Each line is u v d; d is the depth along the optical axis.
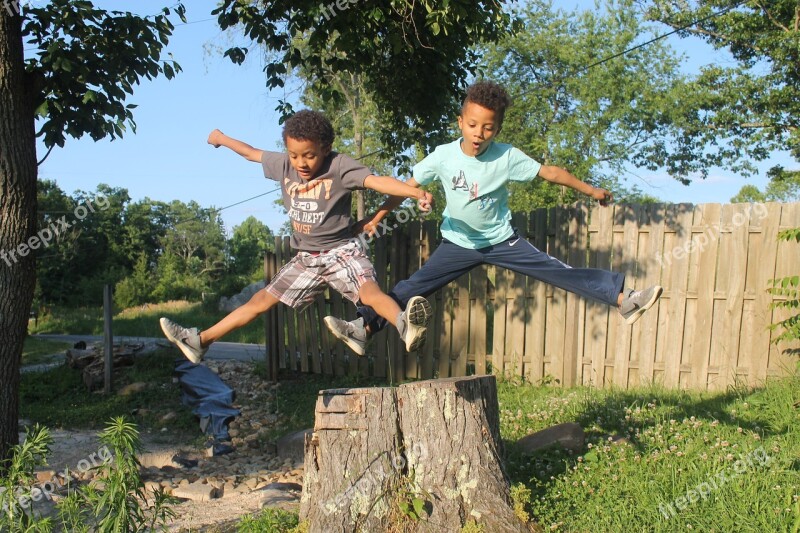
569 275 4.57
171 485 7.01
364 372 11.09
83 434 9.20
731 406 7.73
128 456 4.06
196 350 4.26
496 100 4.26
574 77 28.42
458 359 10.46
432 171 4.64
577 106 29.20
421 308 3.84
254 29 9.42
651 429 6.50
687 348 9.43
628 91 27.73
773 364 8.98
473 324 10.44
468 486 4.70
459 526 4.57
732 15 22.62
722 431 6.48
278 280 4.32
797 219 8.89
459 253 4.75
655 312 9.55
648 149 28.19
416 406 4.83
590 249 9.88
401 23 8.63
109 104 7.11
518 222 10.25
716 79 24.91
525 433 7.25
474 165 4.51
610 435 6.41
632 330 9.68
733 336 9.18
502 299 10.30
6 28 6.47
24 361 14.27
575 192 26.69
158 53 7.54
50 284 39.91
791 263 8.91
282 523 4.93
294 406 10.20
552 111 29.08
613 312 9.77
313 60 9.81
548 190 26.45
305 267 4.28
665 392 8.80
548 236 10.12
